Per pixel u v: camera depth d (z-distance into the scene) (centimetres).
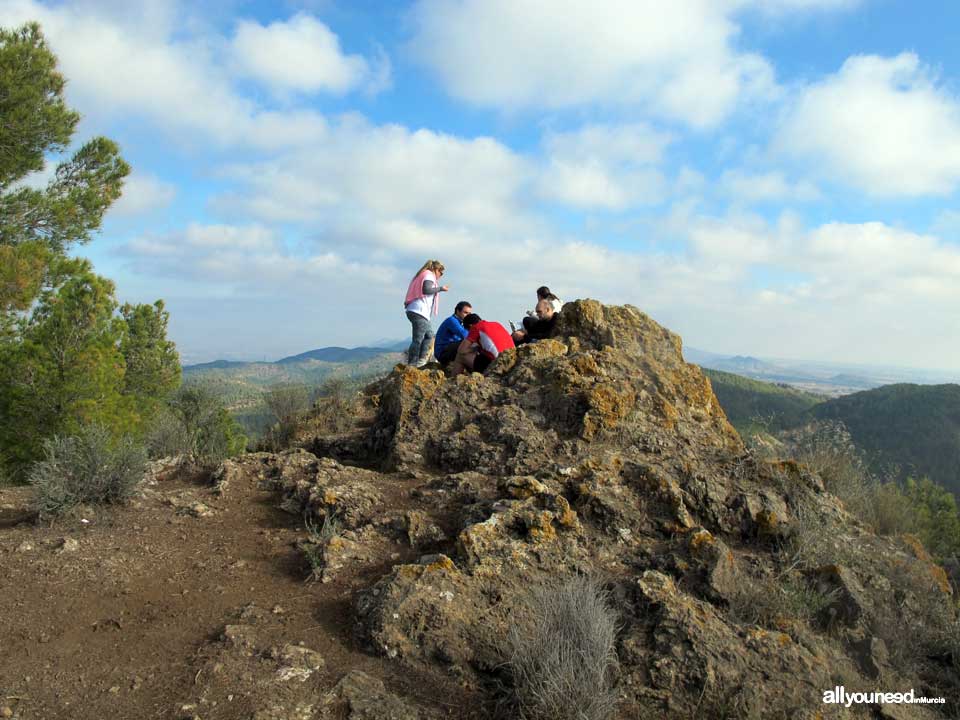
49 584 398
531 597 390
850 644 395
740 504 496
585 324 825
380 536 476
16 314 1327
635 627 370
